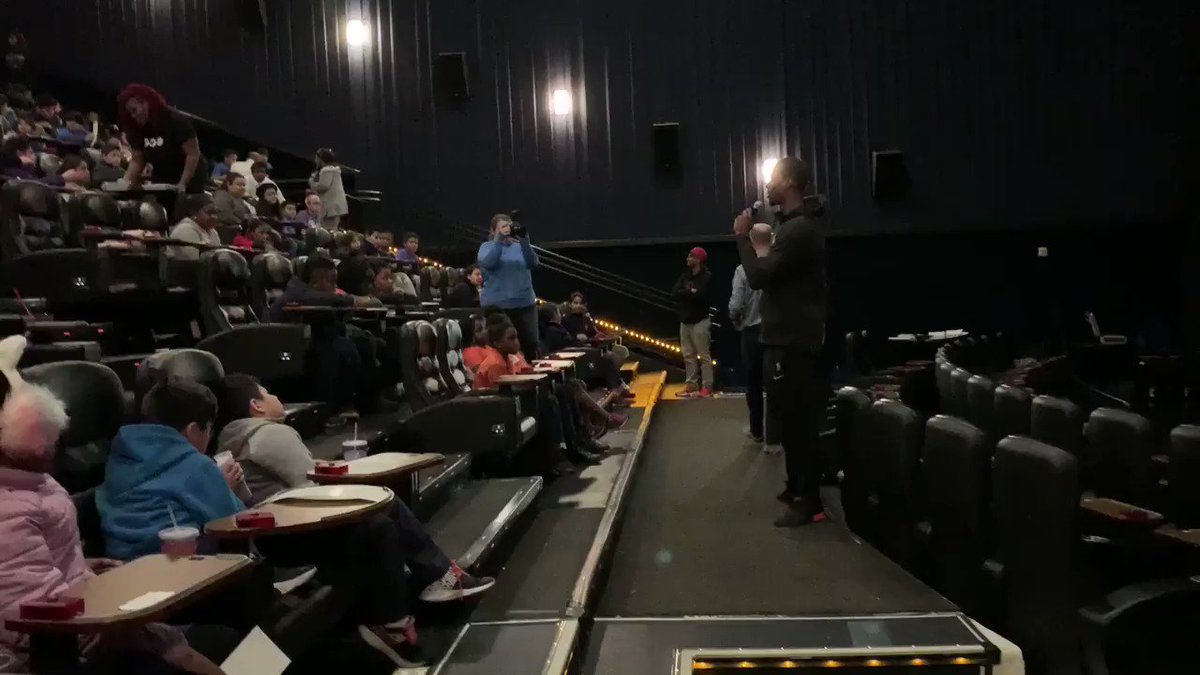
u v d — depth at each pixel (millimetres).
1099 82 13008
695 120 13422
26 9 13383
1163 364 12305
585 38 13547
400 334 5195
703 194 13383
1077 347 12695
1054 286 13352
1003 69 13125
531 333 6543
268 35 13484
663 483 5516
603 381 8797
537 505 4852
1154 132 12938
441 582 3068
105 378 2805
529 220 13609
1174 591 2459
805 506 4344
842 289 13617
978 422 4336
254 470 2980
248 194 8453
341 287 6598
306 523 2199
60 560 1972
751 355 6586
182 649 1843
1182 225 13016
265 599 2203
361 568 2760
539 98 13578
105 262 4430
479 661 2777
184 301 5059
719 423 7965
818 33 13281
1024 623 2773
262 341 4570
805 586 3457
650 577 3691
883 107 13266
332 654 2895
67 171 7598
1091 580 2818
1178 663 2469
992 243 13406
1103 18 12953
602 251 13648
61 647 1676
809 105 13305
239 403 3217
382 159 13633
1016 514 2797
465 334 7277
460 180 13633
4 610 1798
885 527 3869
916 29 13203
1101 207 13078
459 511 4133
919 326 13492
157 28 13391
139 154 5680
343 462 3076
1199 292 12883
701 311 10297
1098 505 2629
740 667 2859
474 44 13617
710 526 4434
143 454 2363
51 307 4477
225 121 13492
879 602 3238
